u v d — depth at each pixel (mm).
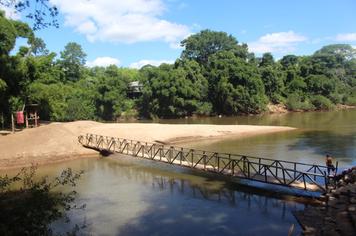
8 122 49250
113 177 25688
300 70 100875
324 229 13477
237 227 16016
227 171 22750
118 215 17969
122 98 85562
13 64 45375
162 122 75375
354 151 33156
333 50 124125
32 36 49500
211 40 105000
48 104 52094
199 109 85875
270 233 15172
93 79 96125
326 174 19875
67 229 16141
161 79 84875
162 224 16734
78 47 96875
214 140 43375
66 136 36469
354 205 14727
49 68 59188
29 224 7758
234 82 86062
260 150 35281
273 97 93312
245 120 72812
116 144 37188
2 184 8859
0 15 42250
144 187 22812
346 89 106625
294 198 19203
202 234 15469
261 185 21859
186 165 25031
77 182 24562
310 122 61938
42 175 27531
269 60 99750
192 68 89125
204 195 20641
